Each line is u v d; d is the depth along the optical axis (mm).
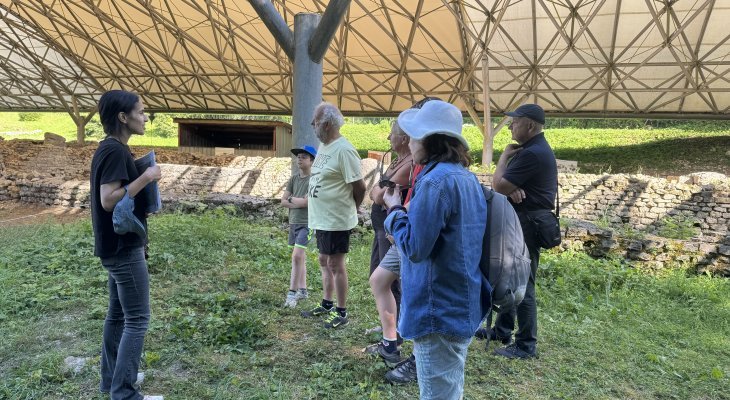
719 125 30156
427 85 21938
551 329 4449
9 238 7172
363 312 4586
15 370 3252
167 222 7945
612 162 23328
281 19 6523
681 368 3779
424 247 1995
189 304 4625
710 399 3357
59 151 19656
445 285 2076
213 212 9469
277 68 22547
